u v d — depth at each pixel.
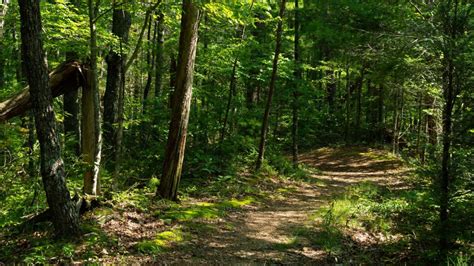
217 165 13.74
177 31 14.59
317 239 7.95
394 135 21.56
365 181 15.13
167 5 8.68
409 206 7.36
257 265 6.44
